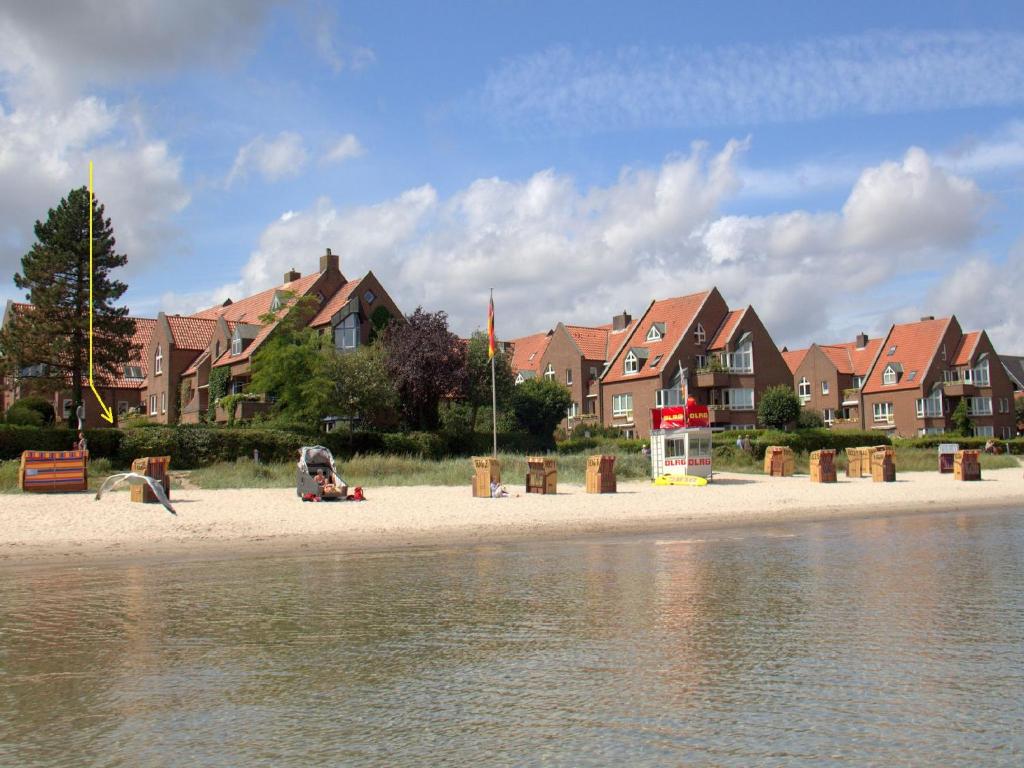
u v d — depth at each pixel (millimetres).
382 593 11984
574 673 7688
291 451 42344
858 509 27375
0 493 26891
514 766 5562
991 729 6184
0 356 49312
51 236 48562
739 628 9469
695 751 5789
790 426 68562
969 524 22594
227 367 57219
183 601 11414
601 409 75562
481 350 55375
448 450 50062
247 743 6027
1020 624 9617
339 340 56531
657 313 77188
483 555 16438
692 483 36125
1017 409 89750
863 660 8062
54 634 9422
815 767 5512
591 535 20297
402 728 6301
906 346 86312
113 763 5676
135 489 25438
